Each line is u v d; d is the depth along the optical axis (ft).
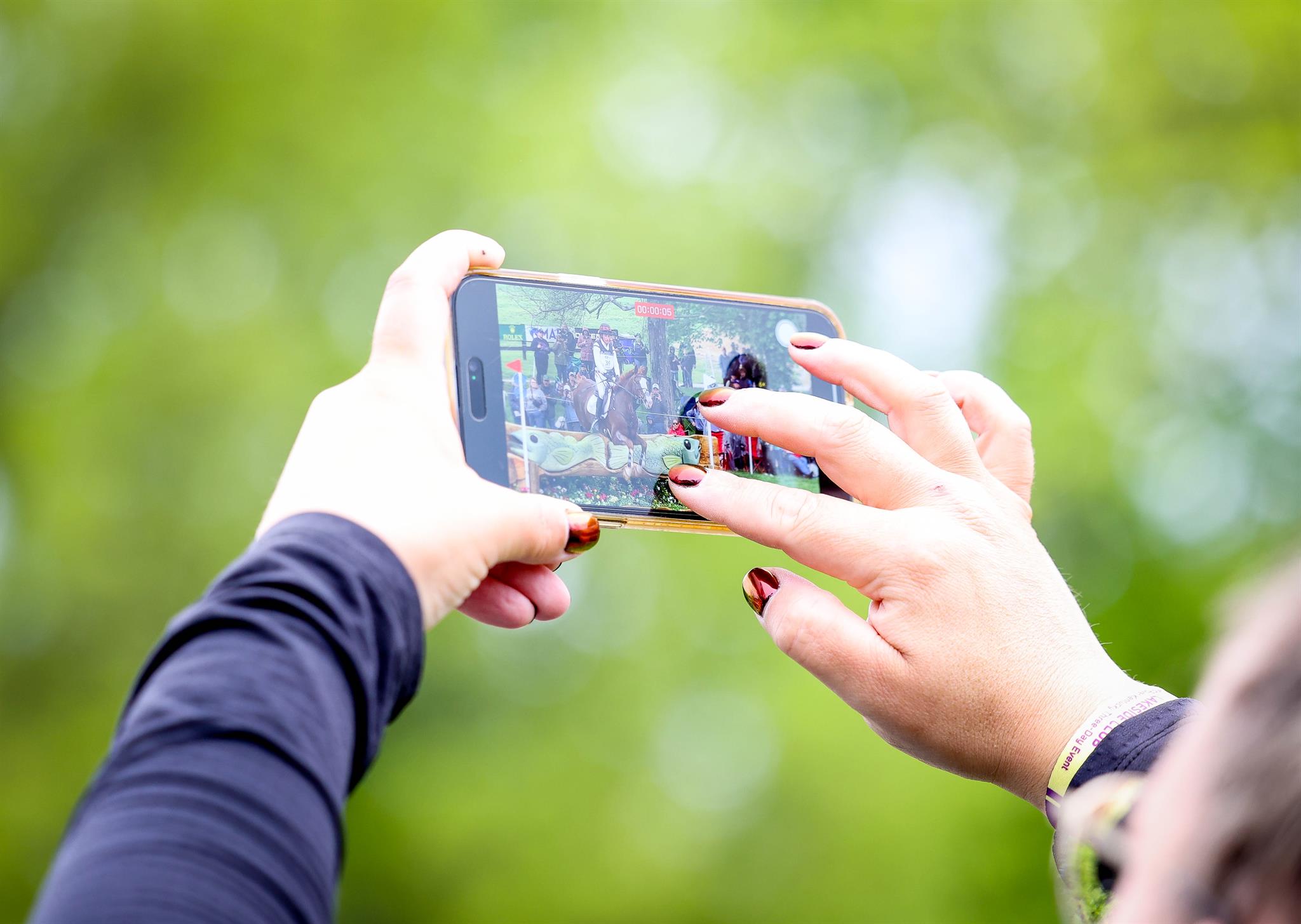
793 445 4.24
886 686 3.92
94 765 26.12
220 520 26.45
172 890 1.89
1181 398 27.89
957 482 4.13
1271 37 28.37
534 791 28.27
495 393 4.94
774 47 31.81
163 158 28.91
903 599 3.91
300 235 28.04
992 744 3.83
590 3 31.76
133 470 26.61
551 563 3.84
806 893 24.90
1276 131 29.25
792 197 30.73
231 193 28.45
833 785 25.07
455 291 4.91
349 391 3.68
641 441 5.14
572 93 29.50
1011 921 23.30
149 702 2.20
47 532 26.45
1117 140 30.25
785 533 4.08
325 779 2.20
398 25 29.09
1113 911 1.89
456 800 28.12
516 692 29.58
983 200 30.86
